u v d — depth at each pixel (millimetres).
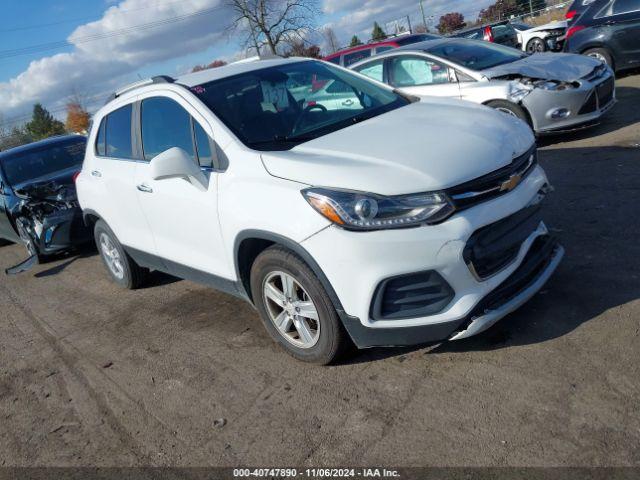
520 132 3555
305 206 3143
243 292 3904
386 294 3068
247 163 3557
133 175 4625
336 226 3033
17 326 5566
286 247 3361
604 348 3115
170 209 4219
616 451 2451
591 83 7062
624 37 10219
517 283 3219
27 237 7340
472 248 2996
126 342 4617
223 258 3896
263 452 2979
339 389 3338
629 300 3488
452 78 7688
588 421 2648
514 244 3184
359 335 3195
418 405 3041
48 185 7250
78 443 3408
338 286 3113
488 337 3484
